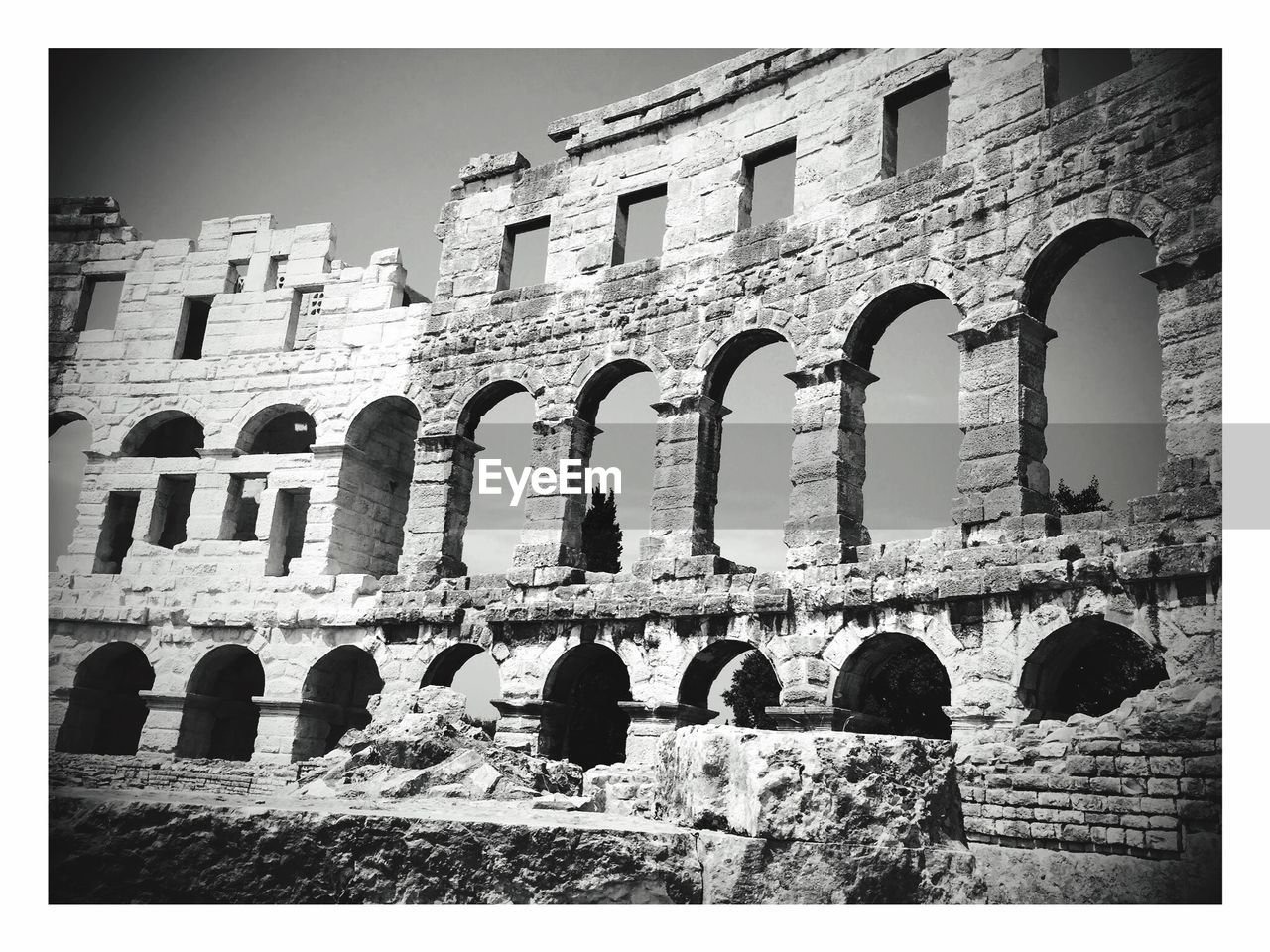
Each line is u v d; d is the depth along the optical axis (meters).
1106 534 22.44
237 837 13.46
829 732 13.94
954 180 27.73
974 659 23.83
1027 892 14.04
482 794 20.58
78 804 14.01
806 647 27.05
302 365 40.16
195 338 45.06
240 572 38.38
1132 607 21.62
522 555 33.66
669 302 33.38
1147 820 19.69
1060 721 21.77
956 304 26.86
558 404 34.84
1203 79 23.62
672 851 13.42
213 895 13.28
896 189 28.97
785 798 13.37
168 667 37.91
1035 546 23.44
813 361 29.50
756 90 33.69
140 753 37.00
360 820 13.48
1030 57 27.12
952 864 13.67
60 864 13.61
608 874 13.23
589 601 31.31
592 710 39.66
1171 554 21.03
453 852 13.34
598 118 37.31
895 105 30.81
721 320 32.00
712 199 33.69
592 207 36.59
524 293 36.94
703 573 29.66
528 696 31.86
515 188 38.69
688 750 15.27
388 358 38.91
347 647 36.41
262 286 41.69
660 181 35.28
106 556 40.75
